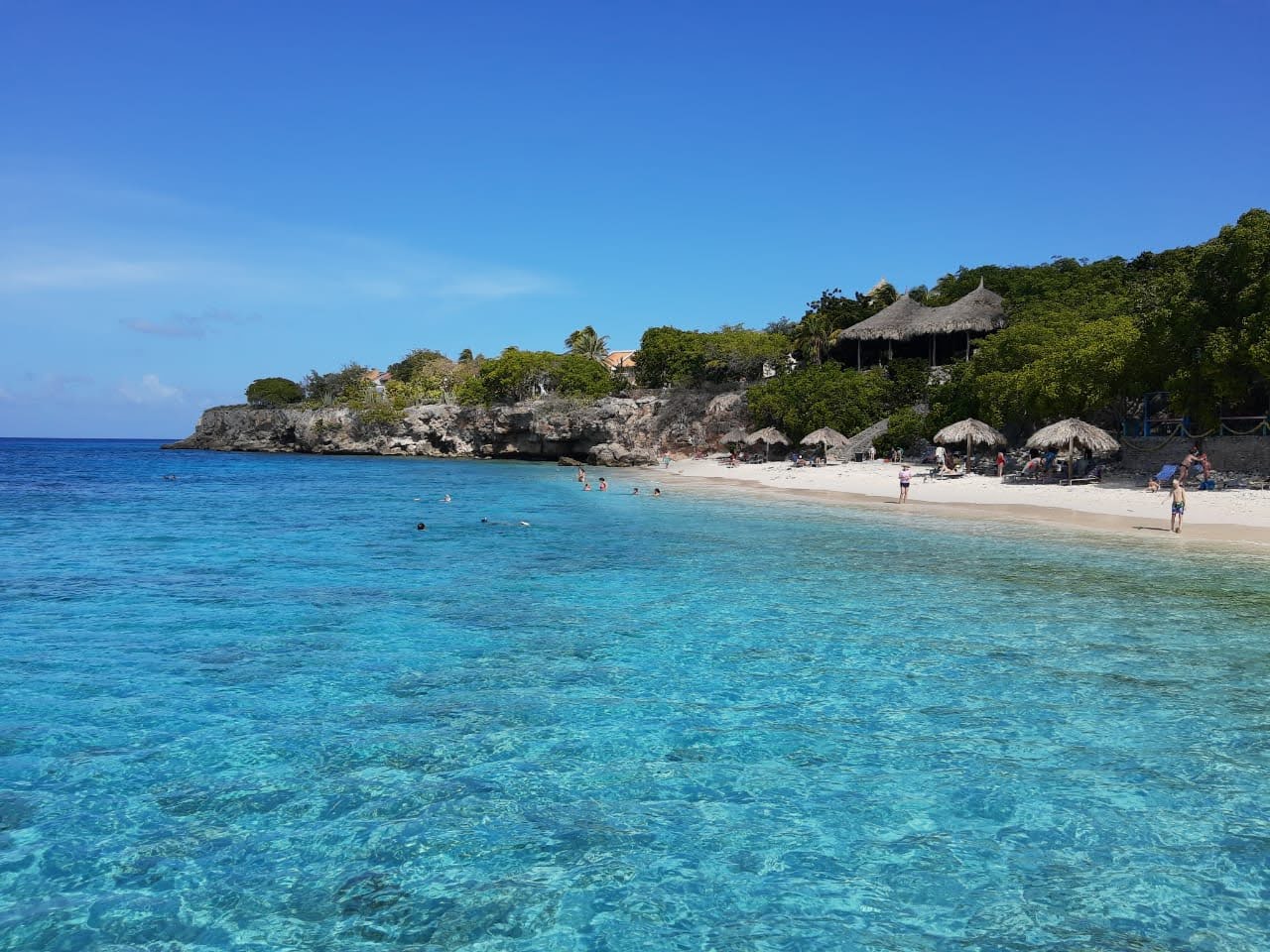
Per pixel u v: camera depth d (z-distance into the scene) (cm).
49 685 1028
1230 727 899
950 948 523
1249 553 2077
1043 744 855
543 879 607
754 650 1205
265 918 554
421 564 1967
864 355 7238
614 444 7938
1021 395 4078
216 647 1216
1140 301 3375
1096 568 1873
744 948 524
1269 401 3484
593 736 874
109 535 2559
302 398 13262
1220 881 605
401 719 920
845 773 787
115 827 675
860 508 3344
